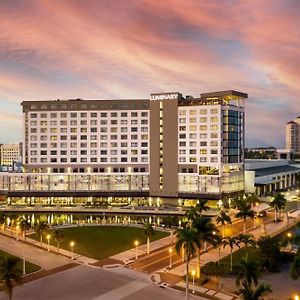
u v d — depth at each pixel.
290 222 156.00
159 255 113.31
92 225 156.12
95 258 110.94
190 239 80.62
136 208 180.12
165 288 87.88
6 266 75.06
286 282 91.88
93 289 87.44
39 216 174.38
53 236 123.56
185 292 85.44
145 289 87.31
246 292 68.25
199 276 93.25
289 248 112.75
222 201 188.50
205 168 192.25
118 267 102.69
